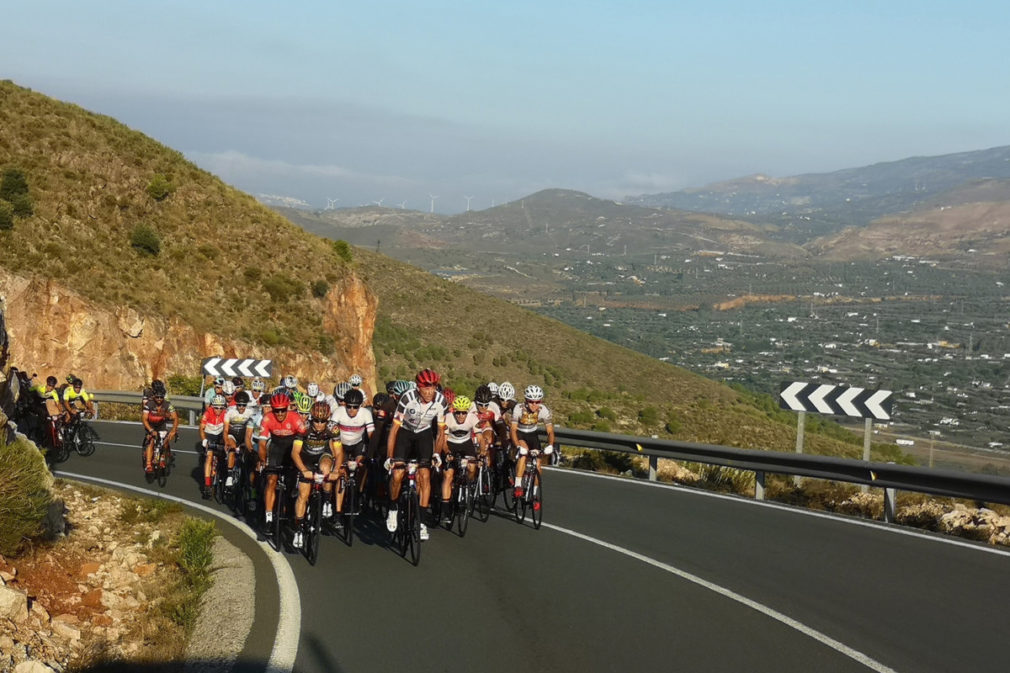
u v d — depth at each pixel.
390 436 10.15
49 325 30.92
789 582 8.93
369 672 6.45
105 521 11.75
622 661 6.61
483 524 12.14
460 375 110.75
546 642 7.07
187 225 42.50
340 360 42.03
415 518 9.86
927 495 13.87
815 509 13.41
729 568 9.54
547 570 9.47
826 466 13.20
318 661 6.70
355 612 7.95
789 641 7.05
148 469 15.62
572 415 54.38
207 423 14.29
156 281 37.16
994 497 10.92
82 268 33.84
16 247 32.22
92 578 8.93
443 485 11.09
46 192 37.41
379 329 114.75
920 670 6.40
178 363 34.84
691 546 10.66
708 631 7.32
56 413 18.61
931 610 7.93
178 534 10.94
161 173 45.12
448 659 6.70
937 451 75.31
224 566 9.87
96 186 40.50
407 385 11.87
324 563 9.88
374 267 135.00
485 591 8.62
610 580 9.02
